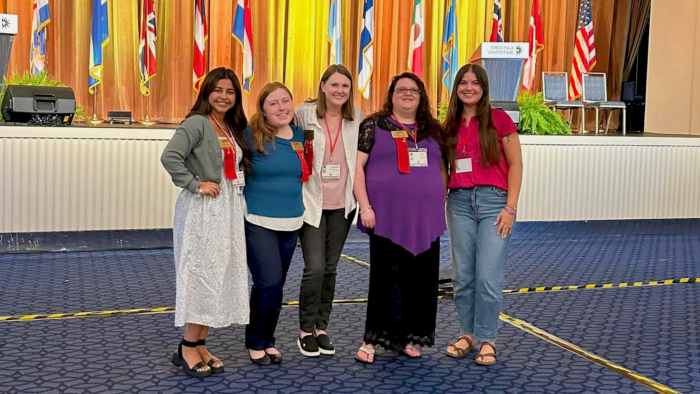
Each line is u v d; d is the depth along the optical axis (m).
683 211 8.30
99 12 9.99
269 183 3.59
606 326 4.59
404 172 3.69
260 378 3.57
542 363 3.87
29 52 10.03
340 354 3.97
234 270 3.53
